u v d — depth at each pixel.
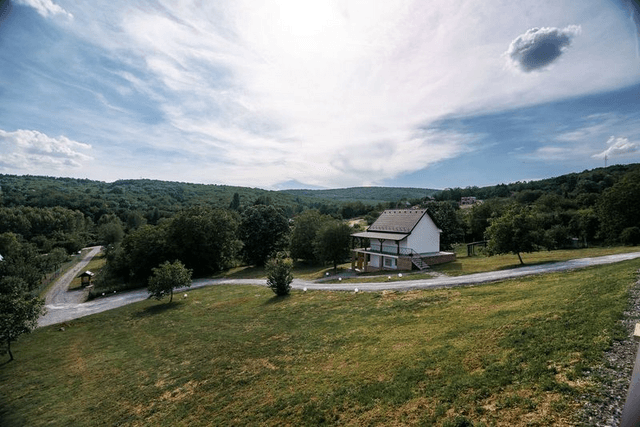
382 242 44.69
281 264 33.69
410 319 18.92
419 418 9.04
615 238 46.53
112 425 13.63
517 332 12.50
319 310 24.98
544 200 86.19
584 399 7.68
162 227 60.56
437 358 12.38
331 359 15.48
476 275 28.88
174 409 13.90
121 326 31.08
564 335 11.12
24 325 24.92
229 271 60.25
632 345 9.37
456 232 56.38
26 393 18.80
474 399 9.08
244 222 64.69
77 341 28.22
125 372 19.66
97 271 66.38
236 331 23.50
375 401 10.62
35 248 72.50
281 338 20.17
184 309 34.00
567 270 24.94
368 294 27.19
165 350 22.38
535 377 9.18
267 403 12.45
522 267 29.89
